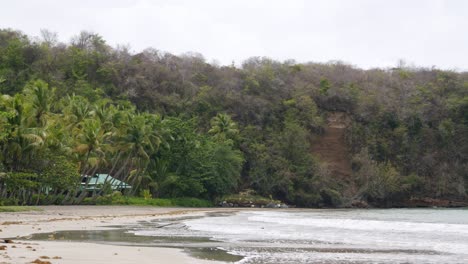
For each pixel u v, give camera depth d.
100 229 26.12
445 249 18.83
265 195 89.94
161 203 71.31
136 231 25.44
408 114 105.50
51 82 91.94
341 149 105.25
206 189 81.25
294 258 15.70
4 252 14.23
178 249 17.44
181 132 79.12
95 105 66.75
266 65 122.69
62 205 57.94
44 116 54.59
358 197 93.81
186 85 103.88
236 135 93.12
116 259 14.09
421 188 98.25
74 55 101.25
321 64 132.75
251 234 24.77
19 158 50.25
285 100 108.56
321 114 109.56
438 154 103.06
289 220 36.00
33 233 22.02
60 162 53.81
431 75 122.31
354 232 26.36
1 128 44.38
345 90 111.88
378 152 103.38
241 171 92.75
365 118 107.19
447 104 105.50
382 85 117.06
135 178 72.69
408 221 36.59
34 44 101.19
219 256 15.80
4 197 51.19
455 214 54.44
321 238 22.97
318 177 91.62
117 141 66.81
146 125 70.44
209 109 99.94
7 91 90.50
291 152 94.06
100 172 76.19
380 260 15.61
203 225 30.86
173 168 79.50
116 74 98.56
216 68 116.06
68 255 14.43
